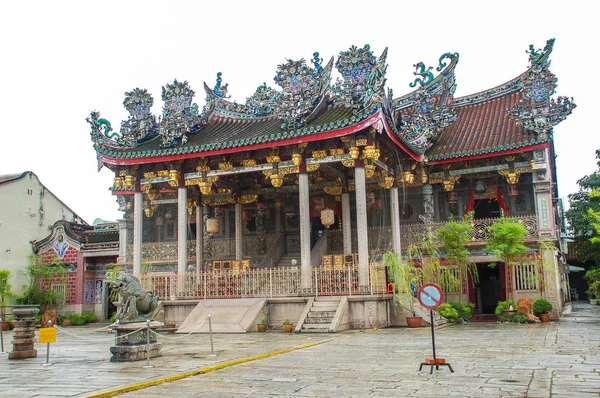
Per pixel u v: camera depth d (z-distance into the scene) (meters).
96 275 45.69
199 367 14.07
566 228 44.97
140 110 32.47
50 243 46.34
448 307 27.50
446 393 10.16
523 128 32.91
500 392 10.15
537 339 19.23
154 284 29.56
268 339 21.30
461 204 34.44
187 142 30.78
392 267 26.39
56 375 13.52
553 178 40.91
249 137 28.22
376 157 26.20
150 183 31.59
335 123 25.73
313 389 10.84
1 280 39.75
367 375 12.28
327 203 35.09
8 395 10.88
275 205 37.41
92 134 31.47
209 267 34.56
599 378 11.38
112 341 24.05
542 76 31.36
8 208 45.91
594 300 56.00
